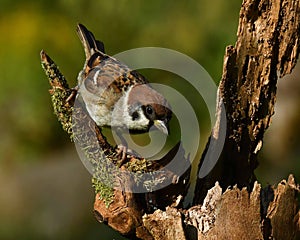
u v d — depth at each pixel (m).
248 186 8.23
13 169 13.59
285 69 7.94
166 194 7.80
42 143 13.24
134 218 7.70
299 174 13.23
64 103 8.07
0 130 12.96
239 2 12.05
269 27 7.80
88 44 9.64
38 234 13.90
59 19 12.43
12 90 12.32
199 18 12.14
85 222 13.78
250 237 7.54
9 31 12.39
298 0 7.74
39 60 12.27
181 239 7.49
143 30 12.26
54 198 14.03
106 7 12.29
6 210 14.02
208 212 7.55
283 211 7.72
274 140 13.77
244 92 7.94
